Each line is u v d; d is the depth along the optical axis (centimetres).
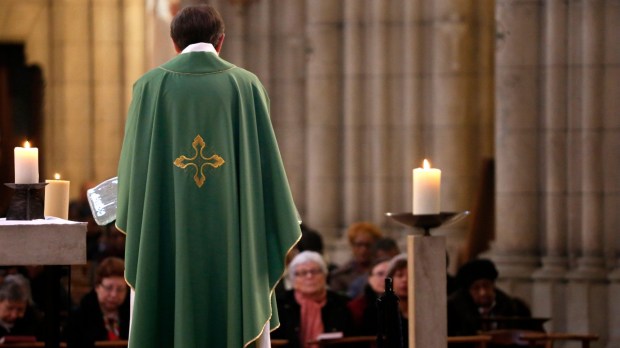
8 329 1911
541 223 2547
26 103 3978
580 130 2508
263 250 1216
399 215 1241
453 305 1983
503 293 2134
